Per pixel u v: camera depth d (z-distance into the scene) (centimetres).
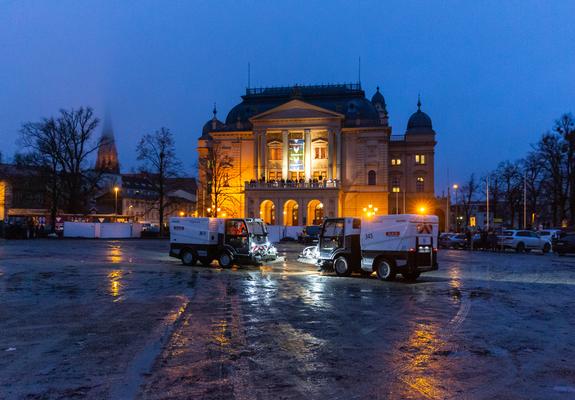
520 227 9262
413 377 786
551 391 728
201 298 1573
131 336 1043
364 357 900
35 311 1325
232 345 975
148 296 1603
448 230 9162
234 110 9425
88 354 899
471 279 2266
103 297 1576
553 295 1750
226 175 8369
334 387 734
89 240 6038
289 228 6269
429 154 9294
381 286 1959
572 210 6394
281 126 8488
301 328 1141
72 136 6938
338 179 8138
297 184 8075
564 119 6375
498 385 752
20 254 3472
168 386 730
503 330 1148
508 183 8169
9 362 847
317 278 2227
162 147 7225
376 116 8988
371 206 8331
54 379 758
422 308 1441
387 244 2166
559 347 991
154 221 13325
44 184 6844
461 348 976
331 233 2380
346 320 1244
